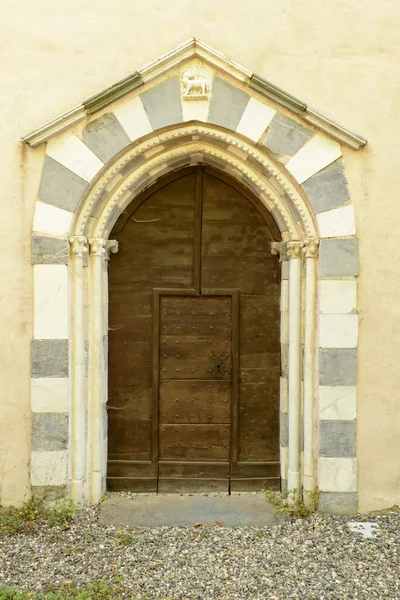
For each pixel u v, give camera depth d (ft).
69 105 15.46
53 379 15.42
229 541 14.38
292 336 16.20
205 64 15.37
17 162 15.39
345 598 11.98
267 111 15.39
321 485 15.60
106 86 15.46
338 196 15.46
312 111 15.08
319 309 15.55
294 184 15.71
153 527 15.16
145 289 17.28
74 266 15.70
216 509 16.07
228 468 17.29
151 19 15.42
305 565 13.28
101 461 16.46
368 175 15.46
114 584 12.39
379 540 14.32
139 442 17.35
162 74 15.26
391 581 12.63
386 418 15.60
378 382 15.55
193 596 12.03
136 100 15.34
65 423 15.47
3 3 15.42
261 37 15.46
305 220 15.74
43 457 15.46
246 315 17.31
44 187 15.37
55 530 14.87
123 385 17.30
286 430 16.66
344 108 15.49
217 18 15.42
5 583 12.46
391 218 15.48
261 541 14.37
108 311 17.21
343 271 15.44
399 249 15.51
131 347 17.30
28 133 15.33
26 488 15.56
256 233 17.29
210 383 17.26
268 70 15.47
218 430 17.33
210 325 17.33
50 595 11.62
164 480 17.28
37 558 13.55
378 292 15.51
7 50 15.42
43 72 15.44
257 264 17.30
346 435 15.52
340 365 15.49
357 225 15.48
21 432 15.52
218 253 17.29
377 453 15.62
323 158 15.43
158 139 15.64
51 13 15.44
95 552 13.84
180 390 17.34
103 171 15.62
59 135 15.33
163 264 17.29
